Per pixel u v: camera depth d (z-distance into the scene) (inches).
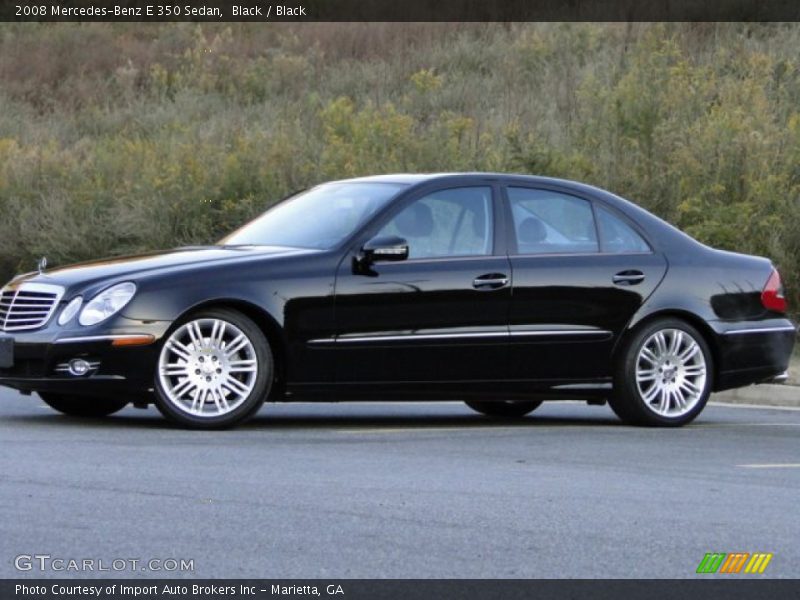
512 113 1096.8
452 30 1380.4
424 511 323.6
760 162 829.2
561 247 508.7
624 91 909.2
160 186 949.8
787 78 1013.2
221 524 303.3
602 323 508.7
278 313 467.8
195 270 465.4
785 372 547.5
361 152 930.1
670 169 848.9
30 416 506.6
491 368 493.7
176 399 461.1
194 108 1277.1
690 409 522.3
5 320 473.7
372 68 1328.7
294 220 508.7
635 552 286.0
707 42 1184.8
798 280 789.2
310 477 368.5
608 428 511.2
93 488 342.6
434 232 492.7
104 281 463.5
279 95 1312.7
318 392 475.8
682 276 523.8
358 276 477.7
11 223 984.3
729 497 354.0
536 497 345.7
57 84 1430.9
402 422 524.7
